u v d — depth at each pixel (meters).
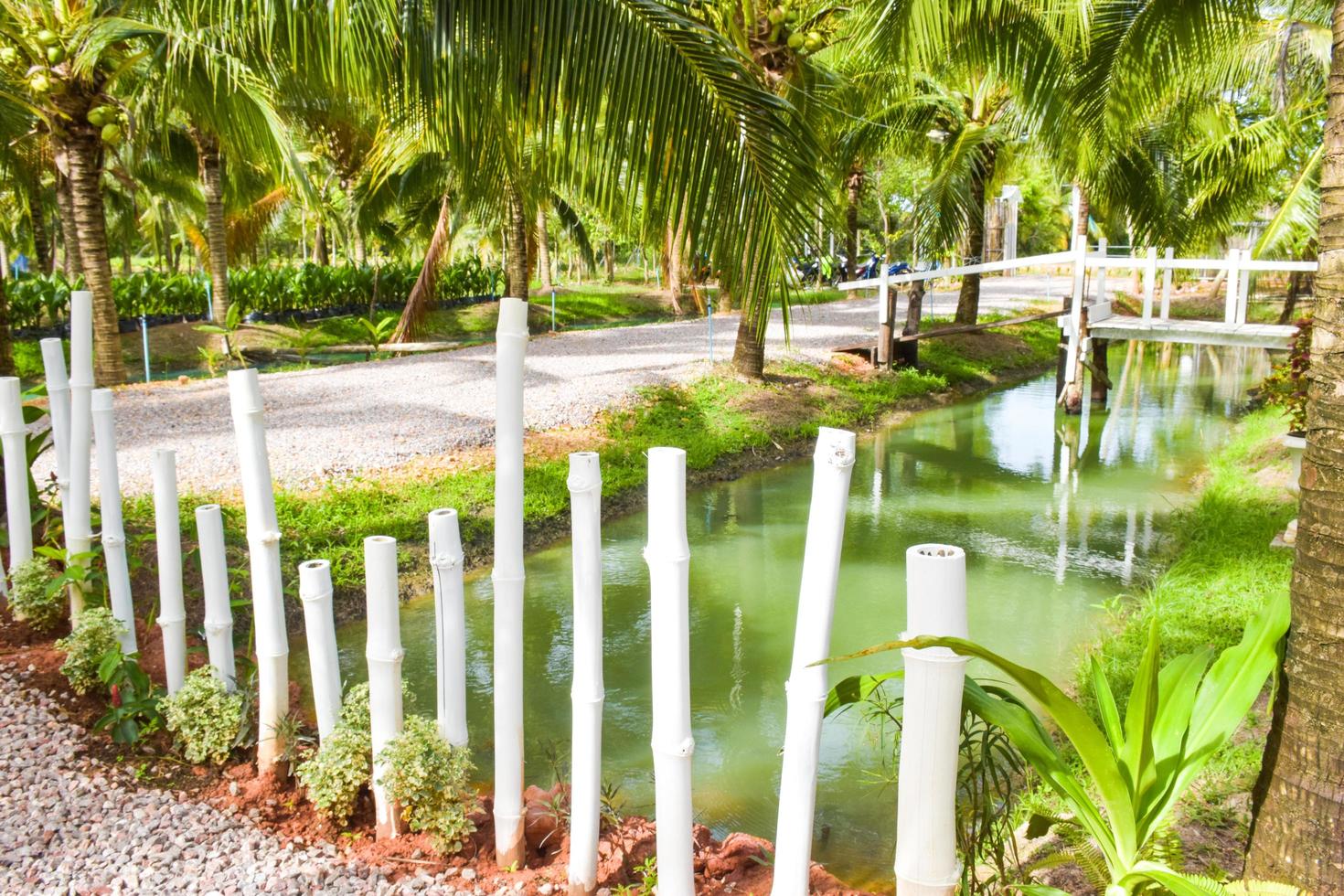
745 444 11.47
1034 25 9.68
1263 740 4.12
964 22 9.42
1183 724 2.70
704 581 7.38
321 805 3.43
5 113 11.12
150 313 20.12
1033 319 14.73
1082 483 10.27
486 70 4.22
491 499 8.28
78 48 10.62
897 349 15.77
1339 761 2.28
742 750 4.83
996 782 2.72
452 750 3.35
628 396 12.17
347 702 3.64
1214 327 12.53
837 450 2.36
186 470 8.37
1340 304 2.24
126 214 29.38
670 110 4.07
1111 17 9.00
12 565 5.25
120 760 3.90
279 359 18.38
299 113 12.09
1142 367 19.14
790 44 10.14
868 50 9.51
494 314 23.95
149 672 4.72
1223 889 2.29
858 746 4.81
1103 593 6.93
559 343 17.45
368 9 4.24
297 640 6.08
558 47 4.09
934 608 2.29
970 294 18.62
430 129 4.74
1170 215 15.23
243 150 9.08
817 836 4.02
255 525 3.65
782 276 4.14
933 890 2.41
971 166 14.90
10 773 3.69
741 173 4.10
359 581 6.69
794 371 14.26
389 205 17.23
